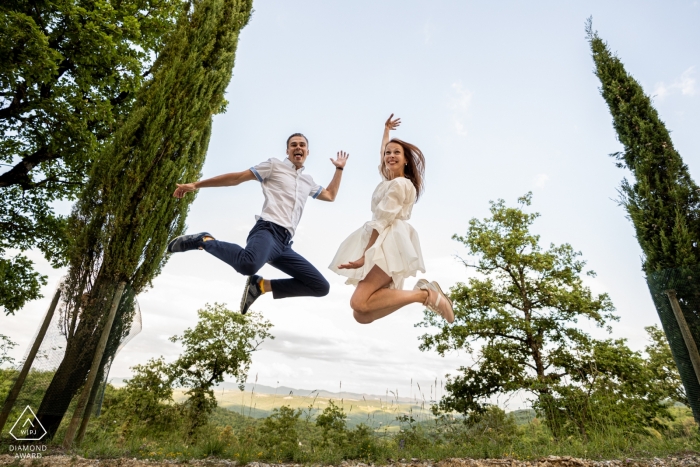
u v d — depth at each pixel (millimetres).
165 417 8906
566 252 15320
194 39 6613
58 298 4543
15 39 7281
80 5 8523
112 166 5215
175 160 5867
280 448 4473
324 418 6012
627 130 8508
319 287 3336
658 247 7309
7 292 10906
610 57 9430
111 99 10344
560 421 7984
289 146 3537
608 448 4543
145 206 5254
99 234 4969
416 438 5211
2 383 4043
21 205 11391
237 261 2895
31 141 10016
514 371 12938
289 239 3293
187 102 6133
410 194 2621
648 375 12305
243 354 14133
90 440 4367
